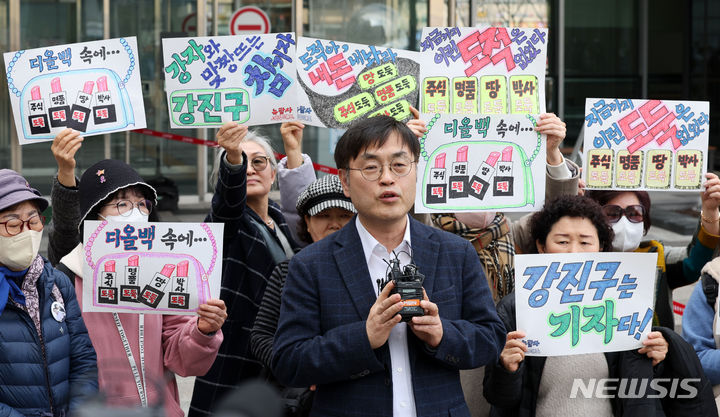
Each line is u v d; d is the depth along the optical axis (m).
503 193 4.00
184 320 3.64
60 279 3.42
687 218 12.28
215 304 3.38
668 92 17.62
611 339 3.45
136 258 3.47
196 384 3.97
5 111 11.53
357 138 3.06
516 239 4.43
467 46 4.16
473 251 3.21
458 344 2.95
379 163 3.05
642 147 4.30
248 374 3.94
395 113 4.32
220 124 4.21
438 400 3.01
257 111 4.22
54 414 3.26
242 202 3.89
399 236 3.15
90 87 4.11
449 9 11.68
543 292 3.44
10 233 3.29
